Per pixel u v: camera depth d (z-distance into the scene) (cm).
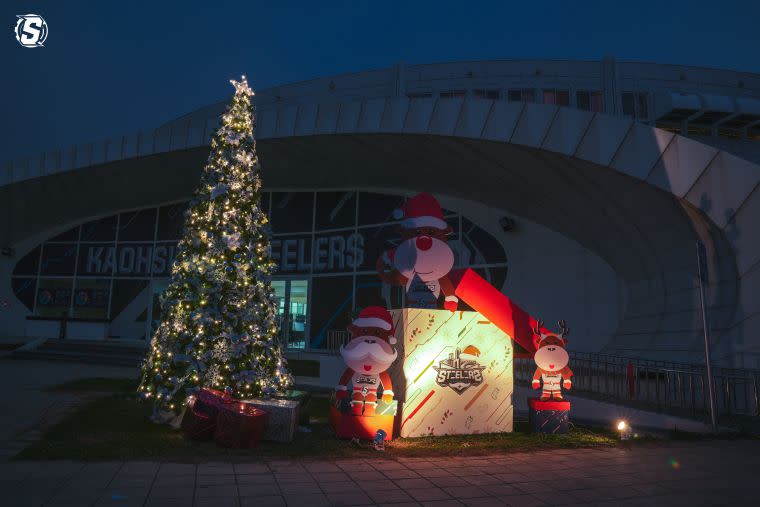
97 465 548
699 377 1184
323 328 2541
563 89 2588
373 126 1912
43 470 522
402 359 796
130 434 718
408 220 860
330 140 2103
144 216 3081
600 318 1930
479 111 1703
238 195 911
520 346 888
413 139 1898
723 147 2522
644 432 847
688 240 1481
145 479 501
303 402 845
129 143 2452
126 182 2738
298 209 2730
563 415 831
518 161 1744
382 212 2508
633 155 1450
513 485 525
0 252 3212
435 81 2706
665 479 559
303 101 2903
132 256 3056
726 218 1307
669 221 1503
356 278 2505
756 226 1255
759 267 1234
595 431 869
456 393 814
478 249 2244
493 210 2239
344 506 440
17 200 2878
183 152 2372
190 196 2920
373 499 464
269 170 2538
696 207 1358
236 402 702
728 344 1264
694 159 1369
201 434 680
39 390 1221
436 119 1783
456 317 827
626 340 1711
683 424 880
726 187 1313
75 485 473
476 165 1919
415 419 783
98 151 2523
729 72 2600
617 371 1477
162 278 2970
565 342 849
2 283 3212
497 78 2647
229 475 529
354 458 632
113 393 1184
